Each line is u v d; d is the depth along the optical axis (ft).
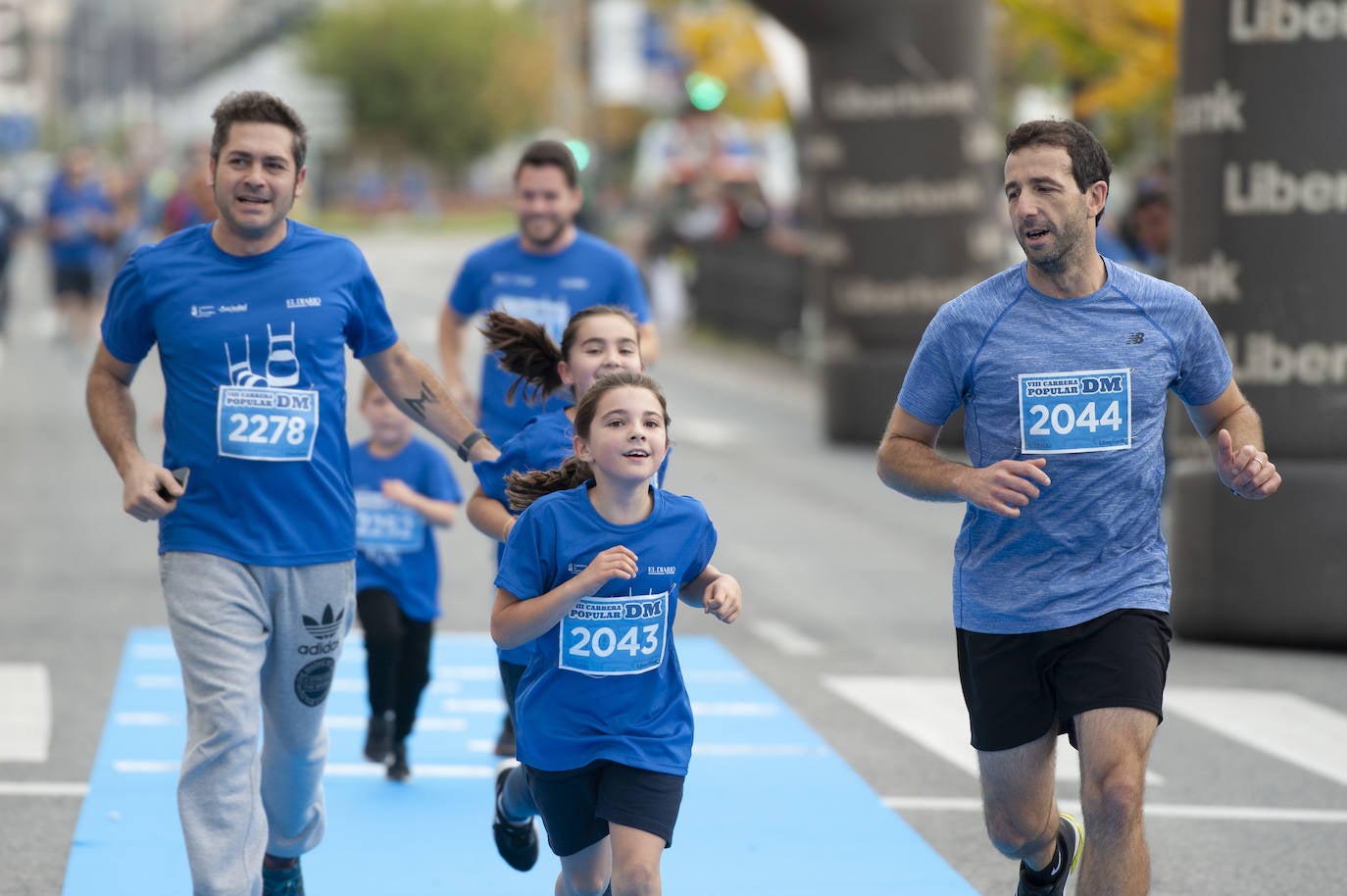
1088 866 42.63
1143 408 44.16
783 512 135.74
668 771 42.98
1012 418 44.29
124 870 55.83
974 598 45.14
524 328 54.29
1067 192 43.45
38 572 107.55
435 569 66.90
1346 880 57.47
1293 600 93.61
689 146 356.18
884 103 168.55
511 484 45.65
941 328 45.14
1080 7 179.32
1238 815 65.00
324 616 47.34
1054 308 44.39
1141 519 44.60
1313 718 80.28
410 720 66.90
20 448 155.12
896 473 45.42
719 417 192.95
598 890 45.27
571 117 387.96
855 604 104.58
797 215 302.66
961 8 168.04
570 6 378.12
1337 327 92.68
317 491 46.96
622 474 43.06
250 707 45.50
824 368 174.40
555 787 43.78
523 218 70.69
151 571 108.88
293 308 46.62
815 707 80.74
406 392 51.11
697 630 97.45
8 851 57.47
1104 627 43.86
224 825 44.70
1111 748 42.78
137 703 77.97
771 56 266.36
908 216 169.78
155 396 183.11
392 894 54.70
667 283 298.97
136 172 296.30
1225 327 94.38
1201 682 87.25
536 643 44.52
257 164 45.88
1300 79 92.07
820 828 62.18
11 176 376.07
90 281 213.87
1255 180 93.25
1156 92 178.50
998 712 44.91
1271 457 94.22
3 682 81.25
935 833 61.77
